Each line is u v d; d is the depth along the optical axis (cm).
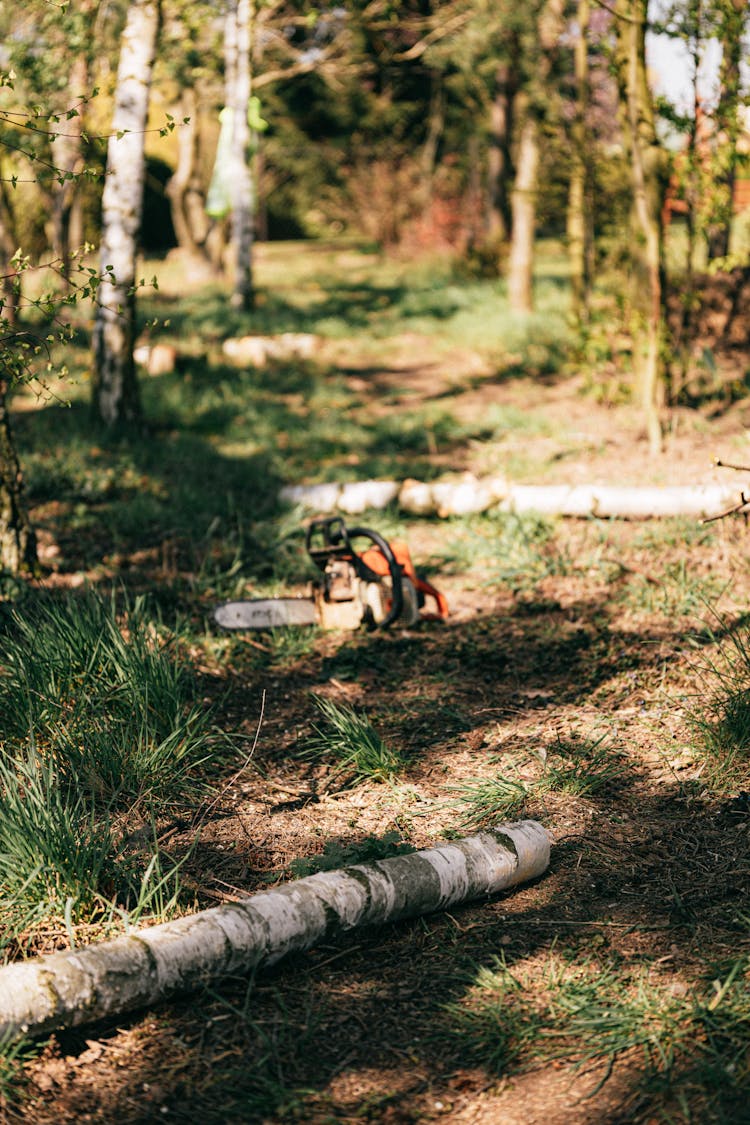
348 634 682
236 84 1789
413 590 657
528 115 1798
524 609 706
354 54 2102
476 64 1997
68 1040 319
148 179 2923
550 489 854
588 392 1262
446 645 662
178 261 2742
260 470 1028
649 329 1052
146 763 472
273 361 1545
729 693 509
